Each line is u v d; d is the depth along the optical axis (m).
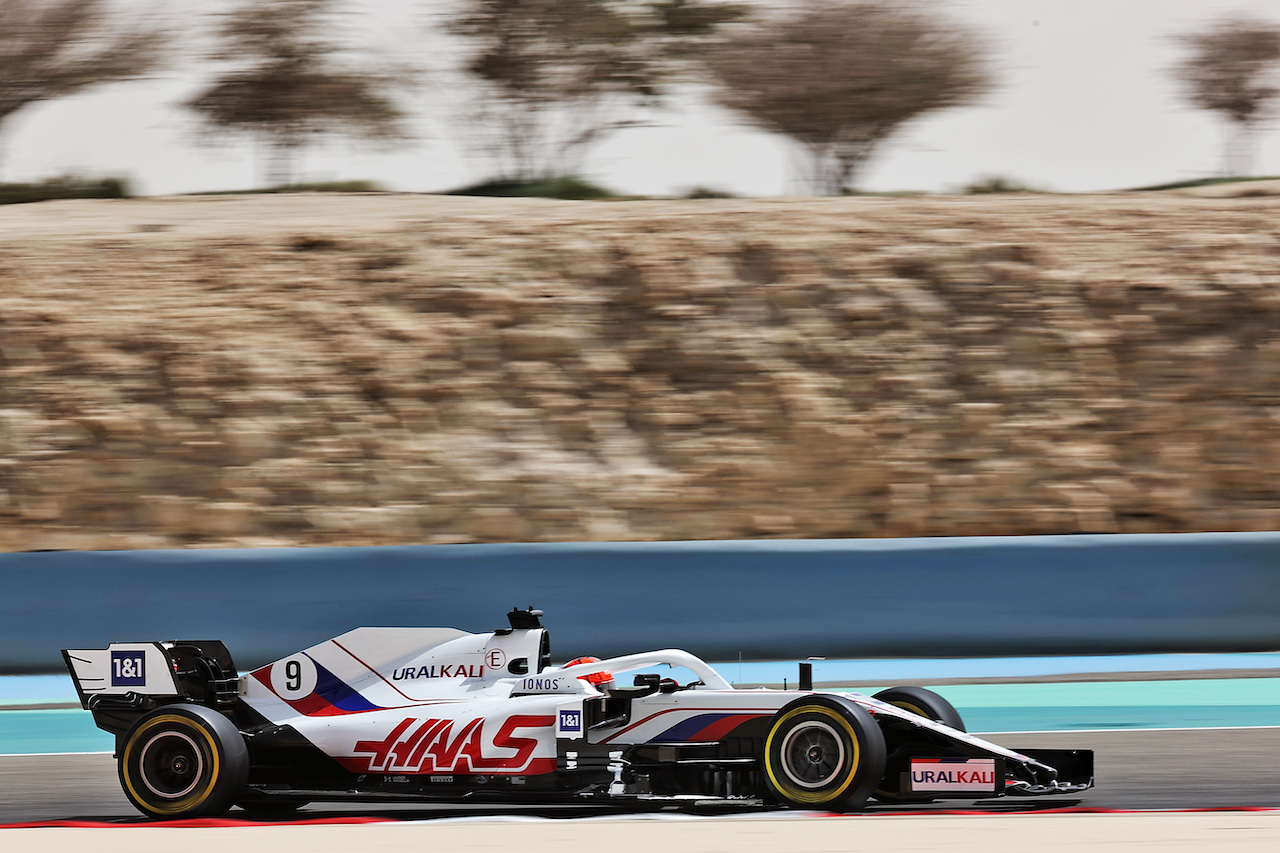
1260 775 27.41
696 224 77.88
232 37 112.31
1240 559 48.12
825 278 73.81
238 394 66.94
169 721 22.81
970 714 37.56
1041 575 47.84
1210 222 78.94
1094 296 72.62
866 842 17.64
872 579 47.50
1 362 68.44
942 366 69.12
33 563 46.41
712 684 24.94
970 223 78.69
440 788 22.89
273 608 46.22
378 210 88.94
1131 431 66.19
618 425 66.19
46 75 109.94
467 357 69.38
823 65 114.06
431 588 46.41
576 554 46.91
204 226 82.44
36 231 82.25
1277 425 66.44
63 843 19.22
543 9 111.69
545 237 76.94
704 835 18.61
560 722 22.52
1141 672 44.59
